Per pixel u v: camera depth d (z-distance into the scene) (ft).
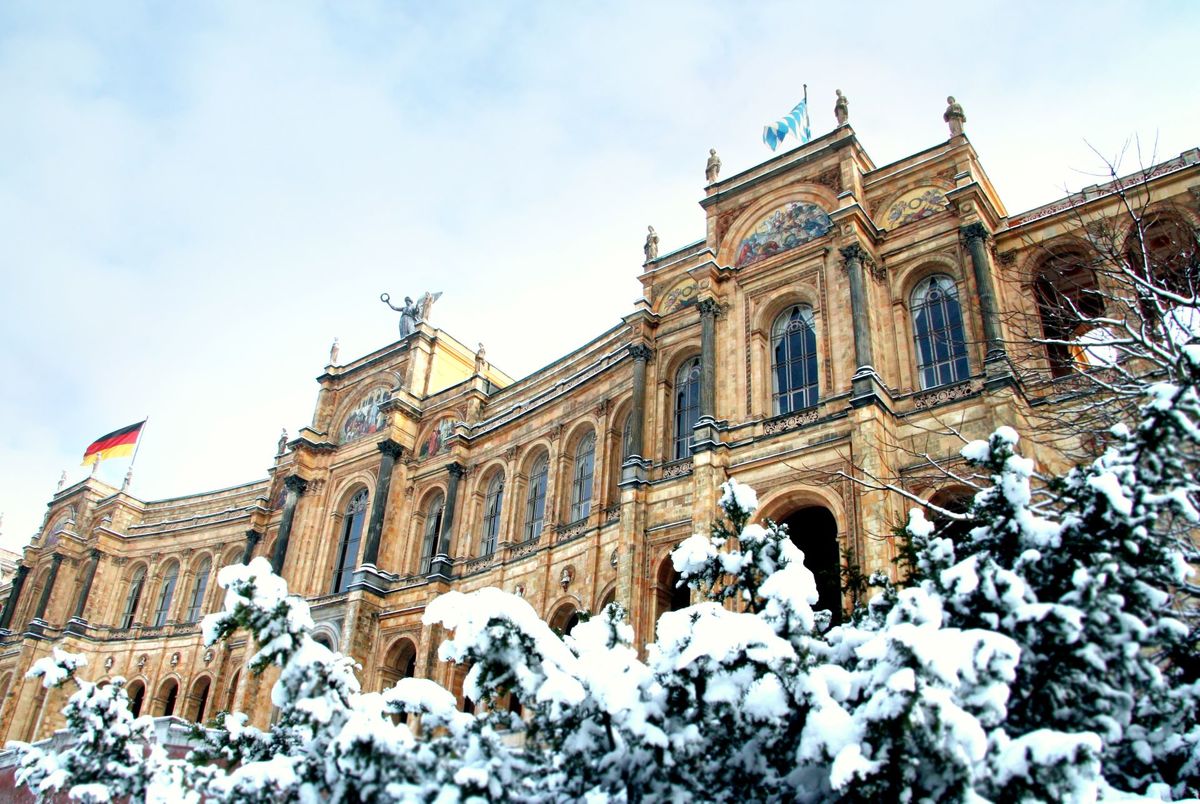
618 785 45.34
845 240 115.44
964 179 113.50
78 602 247.91
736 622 44.55
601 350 163.43
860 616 61.31
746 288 126.41
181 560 242.37
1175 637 45.44
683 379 136.67
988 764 38.27
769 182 131.34
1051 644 43.06
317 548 201.16
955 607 44.86
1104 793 41.86
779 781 45.62
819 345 115.34
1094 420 71.97
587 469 154.92
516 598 46.70
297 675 47.73
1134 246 104.68
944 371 108.47
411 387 201.77
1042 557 45.91
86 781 60.70
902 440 104.58
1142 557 44.91
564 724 46.96
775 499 107.76
